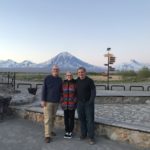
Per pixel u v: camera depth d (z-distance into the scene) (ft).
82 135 12.50
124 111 20.86
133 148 11.34
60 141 12.26
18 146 11.59
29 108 16.42
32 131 13.84
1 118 16.16
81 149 11.25
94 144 11.82
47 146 11.62
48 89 12.48
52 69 12.60
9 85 29.14
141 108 22.70
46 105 12.43
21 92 26.05
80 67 12.28
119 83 53.93
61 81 12.60
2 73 49.80
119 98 26.04
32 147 11.48
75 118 13.62
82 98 12.15
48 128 12.27
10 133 13.46
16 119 16.35
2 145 11.71
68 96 12.51
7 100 16.98
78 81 12.32
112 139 12.37
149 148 11.12
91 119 12.01
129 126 11.85
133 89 39.83
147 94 27.94
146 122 16.48
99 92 29.89
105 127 12.64
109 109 21.91
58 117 14.48
